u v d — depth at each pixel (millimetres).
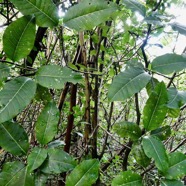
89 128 1237
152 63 650
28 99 551
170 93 650
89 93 1140
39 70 588
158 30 1002
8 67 614
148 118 646
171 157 636
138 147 682
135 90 604
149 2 993
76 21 598
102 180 1514
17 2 563
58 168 613
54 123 643
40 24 585
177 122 1906
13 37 591
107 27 1079
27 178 592
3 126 638
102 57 1316
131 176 631
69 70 586
